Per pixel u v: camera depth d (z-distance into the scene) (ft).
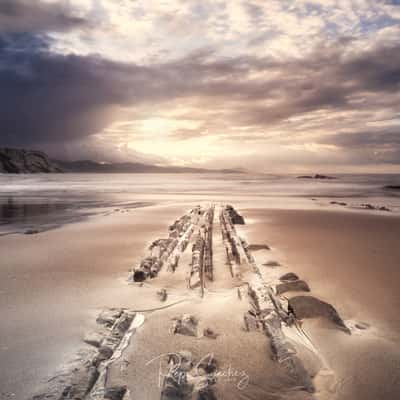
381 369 11.87
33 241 33.55
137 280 20.77
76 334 13.87
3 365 11.47
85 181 240.94
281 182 236.22
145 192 124.47
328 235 38.27
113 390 9.95
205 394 9.74
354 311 17.15
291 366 11.42
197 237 32.96
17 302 17.30
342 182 239.91
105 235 36.94
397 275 23.03
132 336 13.42
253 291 18.62
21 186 164.04
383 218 53.26
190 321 14.65
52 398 9.59
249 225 46.06
